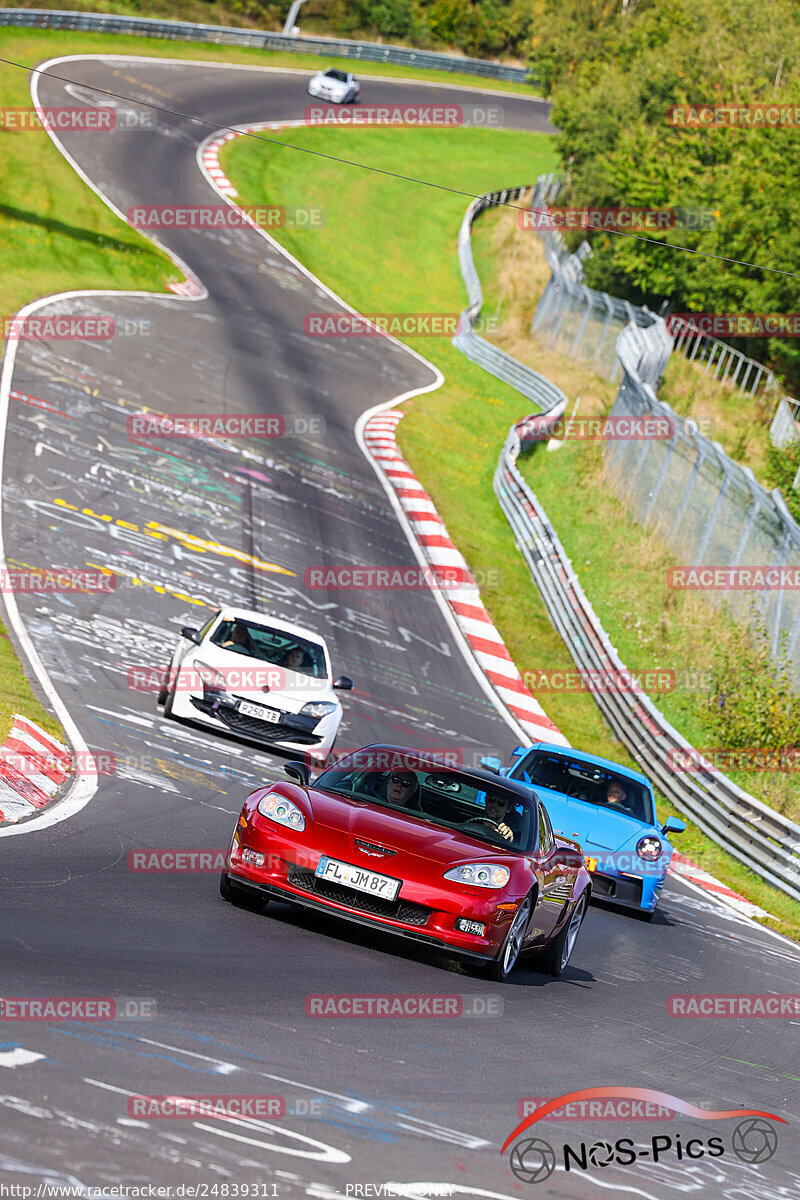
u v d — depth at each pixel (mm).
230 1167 14547
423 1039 22141
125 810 36906
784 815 68875
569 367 156250
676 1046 27734
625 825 45531
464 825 30016
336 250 183375
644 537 97438
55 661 54438
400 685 71875
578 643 84938
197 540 81375
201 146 194375
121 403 101812
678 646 84812
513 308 181875
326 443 112438
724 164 157375
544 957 31656
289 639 55625
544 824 31719
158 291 138500
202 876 31453
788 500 101125
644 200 152750
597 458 113250
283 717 50406
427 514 103625
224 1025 19828
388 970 26641
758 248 143875
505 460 112812
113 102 193500
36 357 104750
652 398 106250
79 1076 16188
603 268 166000
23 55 194500
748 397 134125
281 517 91688
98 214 153125
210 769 45562
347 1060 19703
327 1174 15062
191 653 51844
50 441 88500
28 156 160500
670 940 42438
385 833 28125
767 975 40750
